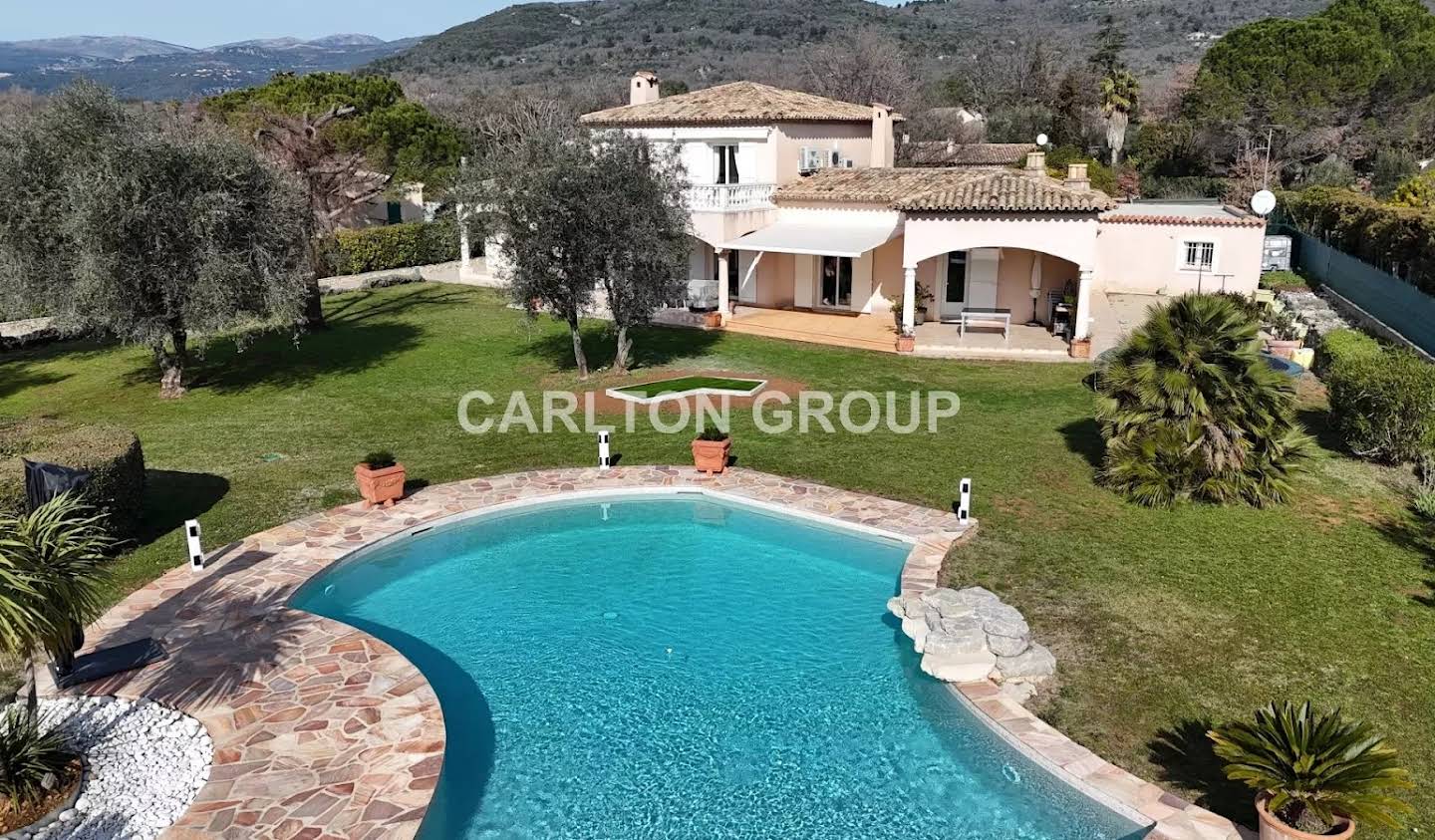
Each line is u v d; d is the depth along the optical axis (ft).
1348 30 258.78
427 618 55.21
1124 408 70.18
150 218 87.81
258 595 55.47
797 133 141.28
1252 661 47.29
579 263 95.96
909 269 113.50
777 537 66.08
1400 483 71.20
